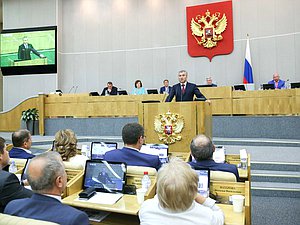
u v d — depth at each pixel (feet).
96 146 11.55
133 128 8.44
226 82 31.63
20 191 6.22
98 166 7.85
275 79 26.55
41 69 35.01
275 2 29.99
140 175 7.71
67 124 27.09
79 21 36.32
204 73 32.48
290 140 21.63
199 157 7.97
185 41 33.27
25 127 27.40
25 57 35.32
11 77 35.99
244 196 6.73
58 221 4.32
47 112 27.71
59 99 27.40
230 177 7.22
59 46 35.58
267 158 17.53
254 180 15.75
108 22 35.70
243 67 31.04
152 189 6.98
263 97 23.45
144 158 8.19
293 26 29.14
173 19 33.76
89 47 36.04
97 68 35.78
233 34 31.42
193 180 4.49
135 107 25.23
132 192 7.68
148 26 34.58
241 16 31.24
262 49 30.37
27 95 35.42
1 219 3.99
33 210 4.50
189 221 4.38
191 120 12.44
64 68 36.27
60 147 9.08
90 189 7.28
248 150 19.76
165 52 33.91
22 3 36.27
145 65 34.50
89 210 7.39
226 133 24.17
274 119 23.04
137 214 6.23
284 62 29.43
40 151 21.06
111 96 25.98
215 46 31.96
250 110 23.76
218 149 10.95
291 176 15.24
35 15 35.86
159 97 24.40
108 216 7.21
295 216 11.52
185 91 15.14
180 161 4.80
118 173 7.66
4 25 36.58
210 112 13.84
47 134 27.53
